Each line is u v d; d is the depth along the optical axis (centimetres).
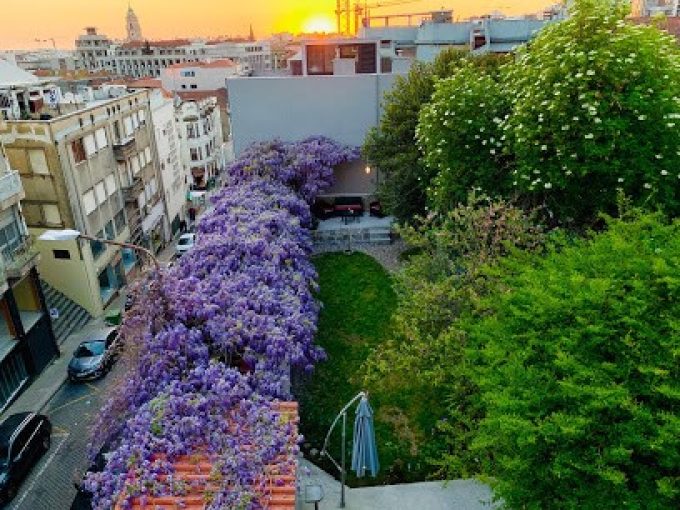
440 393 1453
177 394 1083
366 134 2670
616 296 834
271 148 2589
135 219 3092
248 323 1297
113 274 2811
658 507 715
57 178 2362
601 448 751
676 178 1398
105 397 1393
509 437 818
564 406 792
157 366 1184
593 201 1476
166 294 1293
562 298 869
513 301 979
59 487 1481
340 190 2834
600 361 800
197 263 1591
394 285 1589
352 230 2570
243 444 964
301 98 2659
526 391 794
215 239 1677
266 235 1728
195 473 930
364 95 2650
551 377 803
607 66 1321
